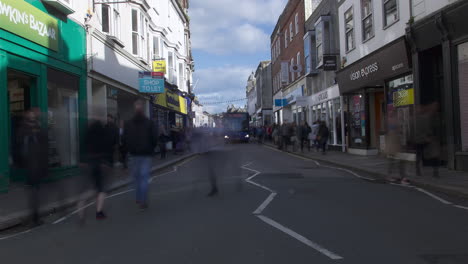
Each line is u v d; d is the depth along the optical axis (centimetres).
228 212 739
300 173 1345
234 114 4075
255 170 1462
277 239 558
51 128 1256
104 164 726
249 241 551
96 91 1712
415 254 485
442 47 1228
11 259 518
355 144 2052
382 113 1912
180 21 3594
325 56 2188
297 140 2531
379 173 1234
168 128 3184
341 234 579
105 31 1755
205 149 959
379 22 1644
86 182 734
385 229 604
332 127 2398
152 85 2061
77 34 1441
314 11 2609
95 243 573
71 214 793
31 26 1130
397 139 1095
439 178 1064
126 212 780
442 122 1331
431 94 1354
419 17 1338
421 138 1092
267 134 4369
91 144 720
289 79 3634
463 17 1104
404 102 1503
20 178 1102
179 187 1096
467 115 1154
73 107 1418
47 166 755
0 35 1004
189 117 4203
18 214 752
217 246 532
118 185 1119
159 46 2655
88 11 1530
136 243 562
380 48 1584
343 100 2188
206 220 682
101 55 1662
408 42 1398
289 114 3928
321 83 2589
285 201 835
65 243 582
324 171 1398
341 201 830
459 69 1170
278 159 1970
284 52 3834
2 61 1019
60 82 1323
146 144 779
